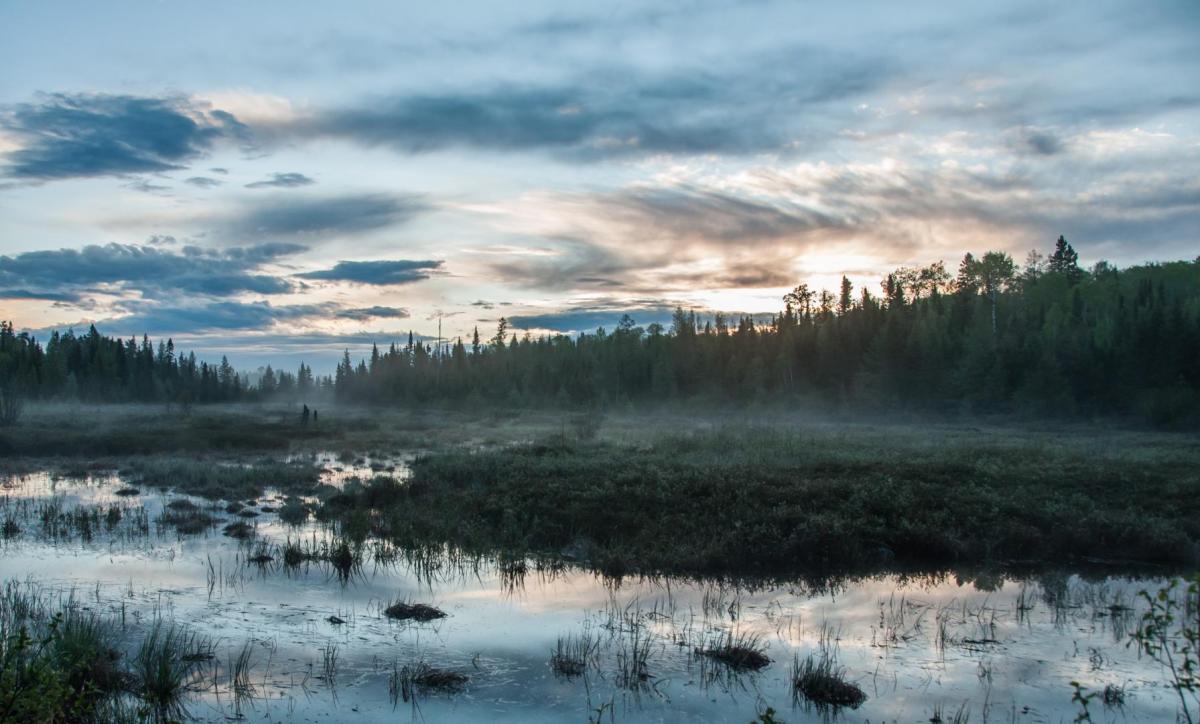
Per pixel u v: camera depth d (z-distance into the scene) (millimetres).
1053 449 27266
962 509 16188
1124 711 7707
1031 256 105438
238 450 35312
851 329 76375
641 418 63219
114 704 7328
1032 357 57438
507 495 18156
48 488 22922
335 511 18844
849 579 13039
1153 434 40031
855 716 7602
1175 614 10836
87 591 11727
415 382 107750
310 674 8578
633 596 11898
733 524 15352
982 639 9898
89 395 83688
